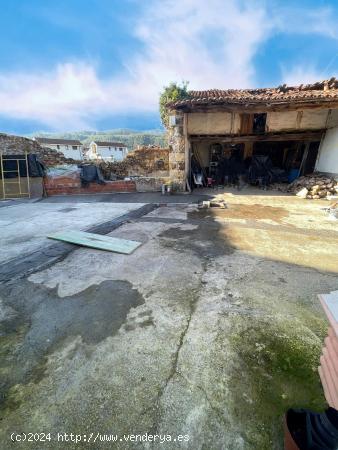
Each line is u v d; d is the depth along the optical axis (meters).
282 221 5.02
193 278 2.74
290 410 1.20
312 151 9.29
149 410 1.34
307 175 8.88
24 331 1.97
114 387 1.47
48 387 1.48
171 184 8.64
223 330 1.92
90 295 2.45
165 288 2.55
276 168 10.38
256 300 2.31
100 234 4.34
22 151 11.46
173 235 4.25
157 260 3.24
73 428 1.26
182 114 8.04
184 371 1.57
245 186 9.88
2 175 8.79
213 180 10.18
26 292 2.53
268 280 2.67
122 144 43.78
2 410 1.35
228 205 6.61
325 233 4.25
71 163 12.50
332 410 1.06
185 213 5.84
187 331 1.92
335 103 7.07
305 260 3.17
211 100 7.31
